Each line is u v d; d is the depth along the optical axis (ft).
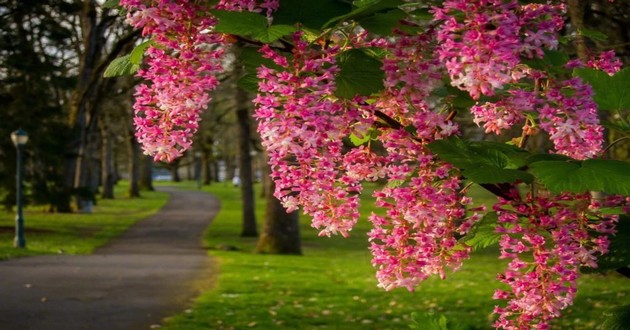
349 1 7.87
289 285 55.77
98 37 110.63
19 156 87.15
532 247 7.98
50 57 107.04
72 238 103.86
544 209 8.04
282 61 7.36
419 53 7.53
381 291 52.29
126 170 399.03
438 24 7.54
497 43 6.46
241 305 45.93
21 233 86.63
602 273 8.43
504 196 8.29
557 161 7.07
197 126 8.00
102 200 207.41
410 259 8.61
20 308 43.27
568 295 7.91
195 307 44.73
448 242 8.36
